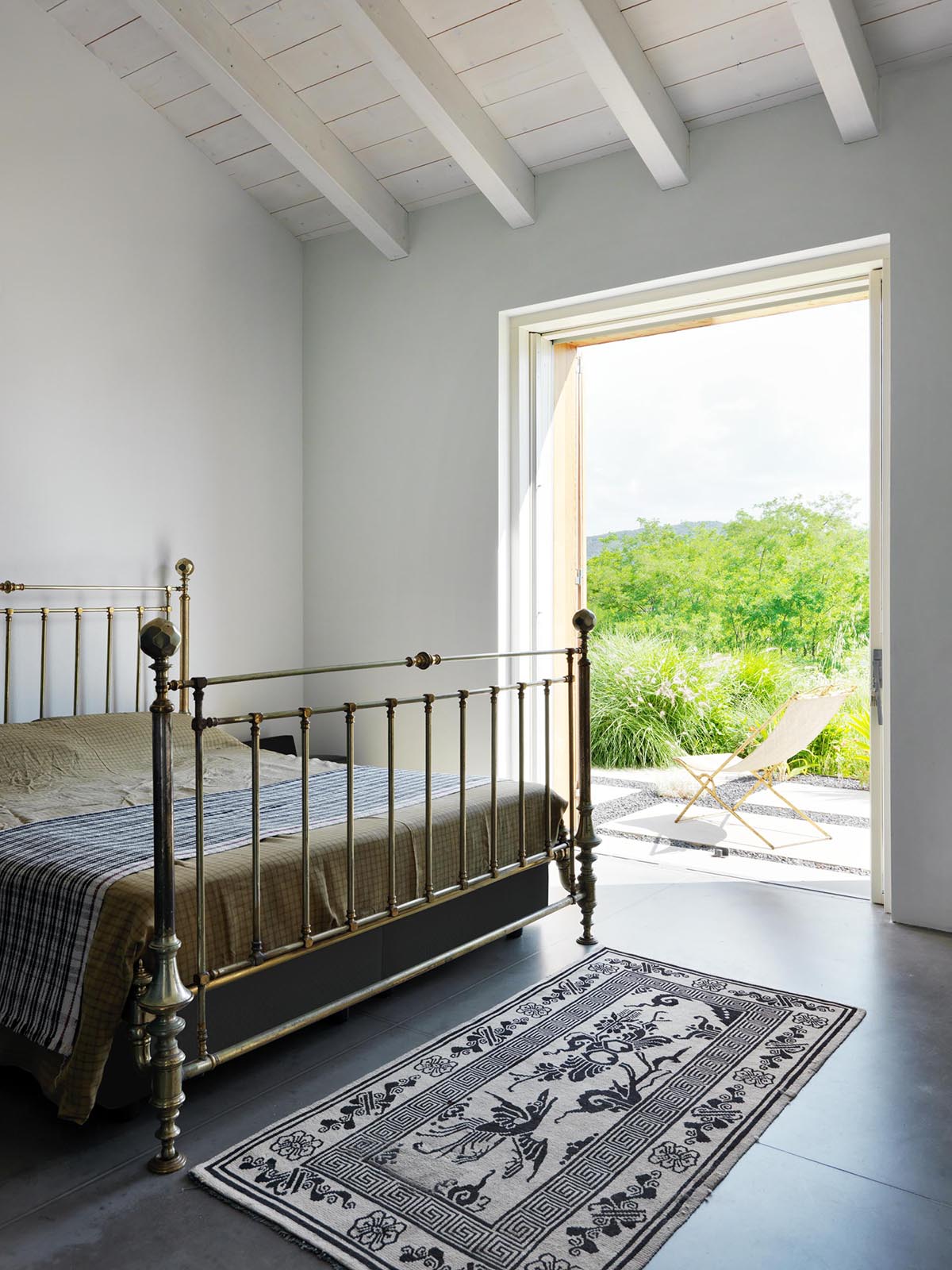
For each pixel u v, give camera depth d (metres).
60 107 3.48
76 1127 1.92
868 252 3.18
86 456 3.59
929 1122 1.92
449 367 4.02
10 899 2.04
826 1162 1.79
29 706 3.43
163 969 1.77
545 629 4.04
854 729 5.68
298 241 4.45
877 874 3.29
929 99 2.98
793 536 6.32
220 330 4.09
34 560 3.44
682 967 2.74
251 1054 2.23
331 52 3.33
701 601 6.61
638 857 3.97
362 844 2.34
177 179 3.89
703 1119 1.93
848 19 2.80
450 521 4.04
